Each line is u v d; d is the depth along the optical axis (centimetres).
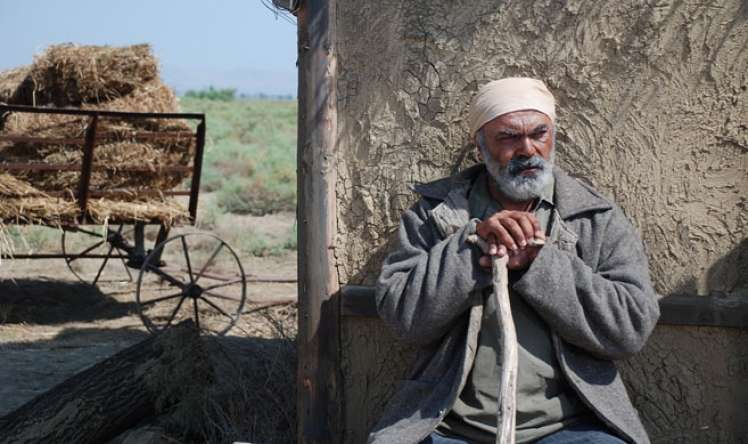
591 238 312
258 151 2186
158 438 412
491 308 302
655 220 341
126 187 766
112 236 789
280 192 1524
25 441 399
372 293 357
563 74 345
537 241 295
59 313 793
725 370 338
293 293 882
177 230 1215
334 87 359
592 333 292
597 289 294
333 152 360
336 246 363
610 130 342
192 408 426
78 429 408
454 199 323
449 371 306
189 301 845
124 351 437
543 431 297
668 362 342
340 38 358
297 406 370
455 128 354
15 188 715
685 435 342
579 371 300
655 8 335
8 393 535
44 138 714
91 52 790
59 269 994
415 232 326
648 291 300
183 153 776
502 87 313
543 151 311
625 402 300
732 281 337
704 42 333
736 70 331
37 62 790
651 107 339
